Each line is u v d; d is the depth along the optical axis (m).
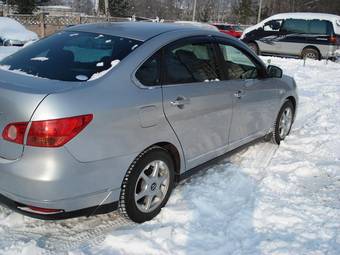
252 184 4.43
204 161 4.24
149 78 3.49
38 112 2.84
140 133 3.34
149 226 3.56
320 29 17.03
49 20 24.39
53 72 3.35
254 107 4.90
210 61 4.21
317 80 12.16
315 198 4.18
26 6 45.94
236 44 4.64
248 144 5.09
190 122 3.85
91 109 3.00
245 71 4.77
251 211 3.82
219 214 3.77
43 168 2.87
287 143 5.88
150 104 3.40
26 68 3.48
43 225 3.51
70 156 2.92
